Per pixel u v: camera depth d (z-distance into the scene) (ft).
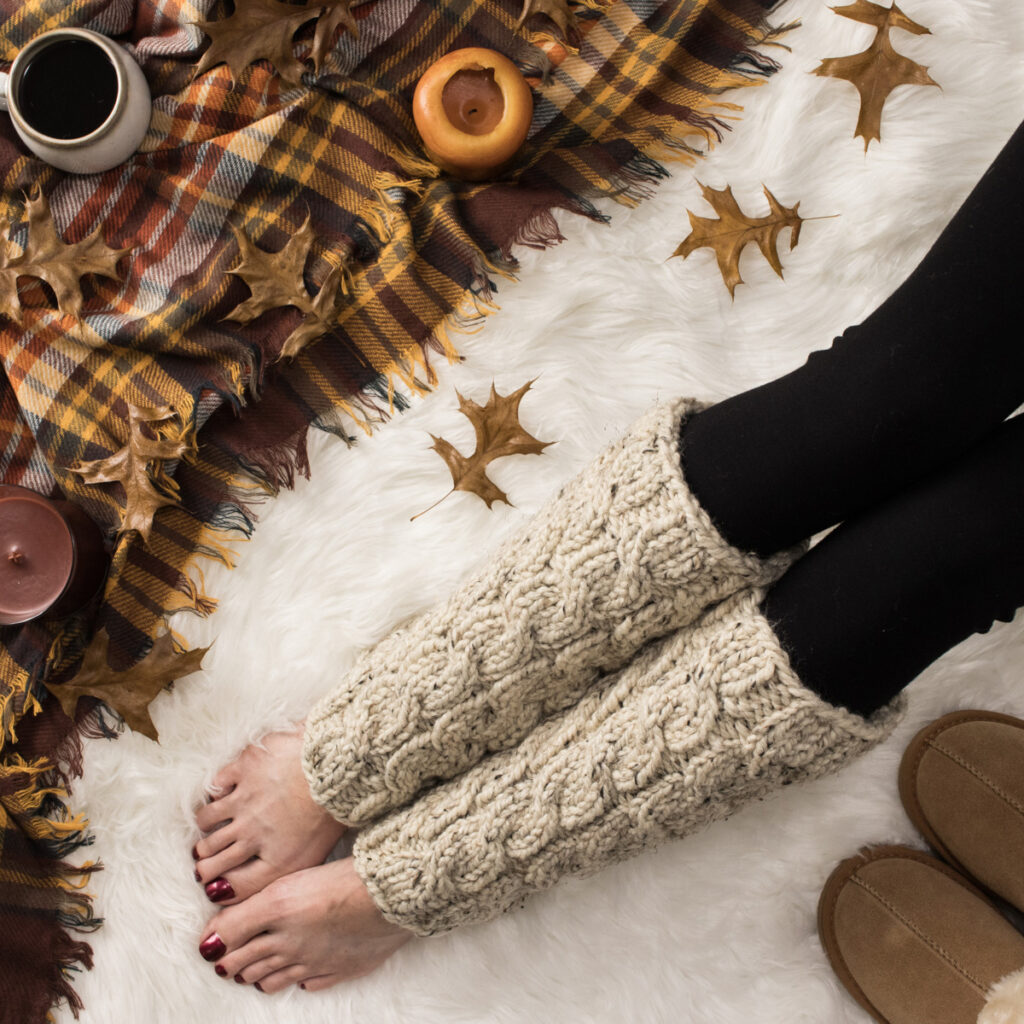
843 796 2.81
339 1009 2.74
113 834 2.71
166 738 2.71
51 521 2.49
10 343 2.64
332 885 2.63
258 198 2.69
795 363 2.80
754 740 2.07
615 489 2.12
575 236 2.73
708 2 2.69
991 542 1.83
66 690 2.62
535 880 2.43
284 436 2.70
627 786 2.22
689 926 2.76
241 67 2.59
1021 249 1.76
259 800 2.70
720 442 2.02
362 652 2.68
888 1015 2.73
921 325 1.84
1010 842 2.76
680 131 2.73
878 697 2.04
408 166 2.72
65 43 2.45
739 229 2.67
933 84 2.61
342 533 2.71
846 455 1.90
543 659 2.32
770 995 2.77
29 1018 2.63
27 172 2.62
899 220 2.73
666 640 2.28
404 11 2.68
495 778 2.43
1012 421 1.93
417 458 2.70
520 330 2.71
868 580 1.92
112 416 2.67
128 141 2.55
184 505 2.70
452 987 2.73
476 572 2.43
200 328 2.67
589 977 2.74
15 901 2.63
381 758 2.47
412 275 2.69
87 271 2.60
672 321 2.75
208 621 2.71
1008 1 2.70
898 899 2.76
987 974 2.66
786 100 2.70
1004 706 2.92
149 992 2.71
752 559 2.06
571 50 2.74
